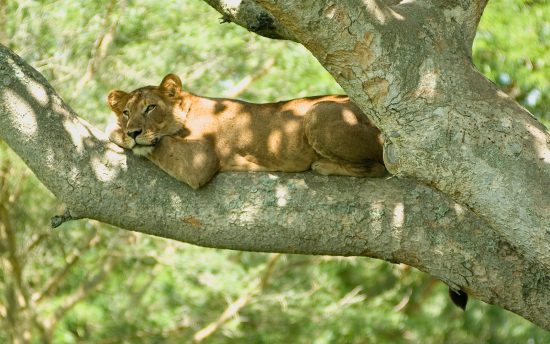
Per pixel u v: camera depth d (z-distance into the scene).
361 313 29.25
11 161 24.45
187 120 11.14
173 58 23.97
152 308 28.80
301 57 23.25
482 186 7.88
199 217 9.39
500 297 9.15
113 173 9.49
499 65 19.45
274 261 27.16
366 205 9.32
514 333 29.14
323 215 9.30
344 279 31.66
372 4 7.90
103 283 29.23
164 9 23.44
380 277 32.06
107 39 23.97
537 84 19.34
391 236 9.26
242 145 10.96
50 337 26.97
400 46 7.94
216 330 27.86
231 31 23.45
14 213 26.09
